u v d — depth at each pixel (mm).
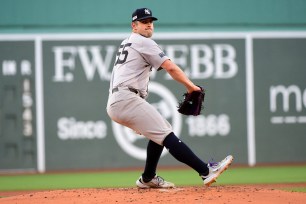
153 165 22797
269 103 47031
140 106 21328
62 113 45125
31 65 44969
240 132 46562
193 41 46188
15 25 44969
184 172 43344
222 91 46438
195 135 45938
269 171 43062
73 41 45312
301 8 47531
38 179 40531
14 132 44750
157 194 21000
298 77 47406
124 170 45312
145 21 22047
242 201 19750
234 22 46750
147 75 21938
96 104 45375
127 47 21828
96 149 45312
